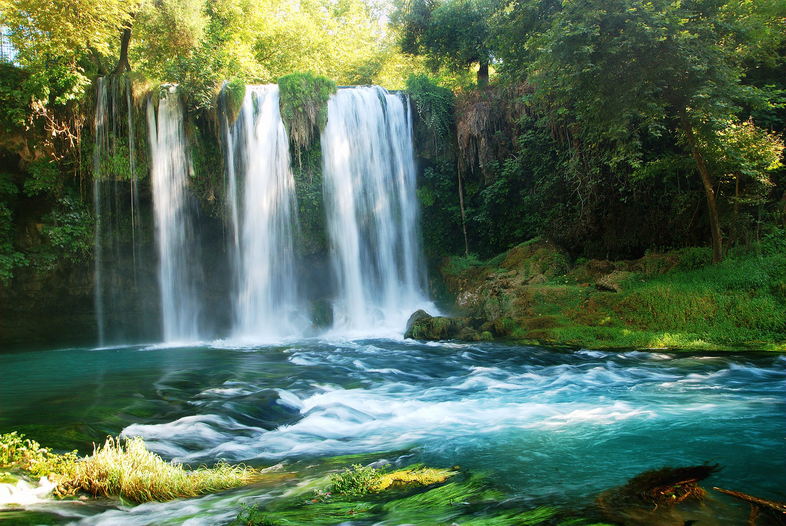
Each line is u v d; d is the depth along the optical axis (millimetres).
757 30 15938
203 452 6945
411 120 24453
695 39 14742
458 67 28766
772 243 16031
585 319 16203
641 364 12102
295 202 22406
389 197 23906
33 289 20484
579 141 20391
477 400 9602
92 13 18297
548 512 4473
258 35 31844
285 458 6719
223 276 22906
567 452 6355
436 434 7527
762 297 14398
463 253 24828
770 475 5395
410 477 5586
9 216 19422
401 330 20656
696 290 15172
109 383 11312
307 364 13891
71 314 21422
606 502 4695
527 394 9938
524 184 23578
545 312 17203
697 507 4543
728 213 17266
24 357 16844
